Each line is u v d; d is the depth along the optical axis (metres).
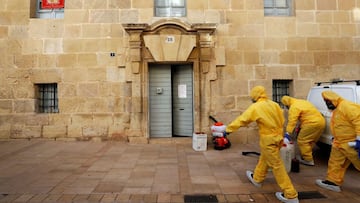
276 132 3.71
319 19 7.93
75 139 7.52
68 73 7.55
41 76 7.53
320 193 3.91
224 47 7.68
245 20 7.76
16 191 3.94
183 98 7.99
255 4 7.80
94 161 5.57
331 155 4.09
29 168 5.08
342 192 3.95
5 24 7.58
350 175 4.74
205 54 7.50
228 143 6.88
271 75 7.77
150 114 7.85
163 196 3.78
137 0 7.62
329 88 5.69
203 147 6.60
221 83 7.66
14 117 7.52
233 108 7.65
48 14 7.91
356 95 4.91
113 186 4.15
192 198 3.72
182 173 4.80
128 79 7.48
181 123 8.04
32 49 7.56
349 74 7.92
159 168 5.10
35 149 6.59
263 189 4.04
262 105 3.73
